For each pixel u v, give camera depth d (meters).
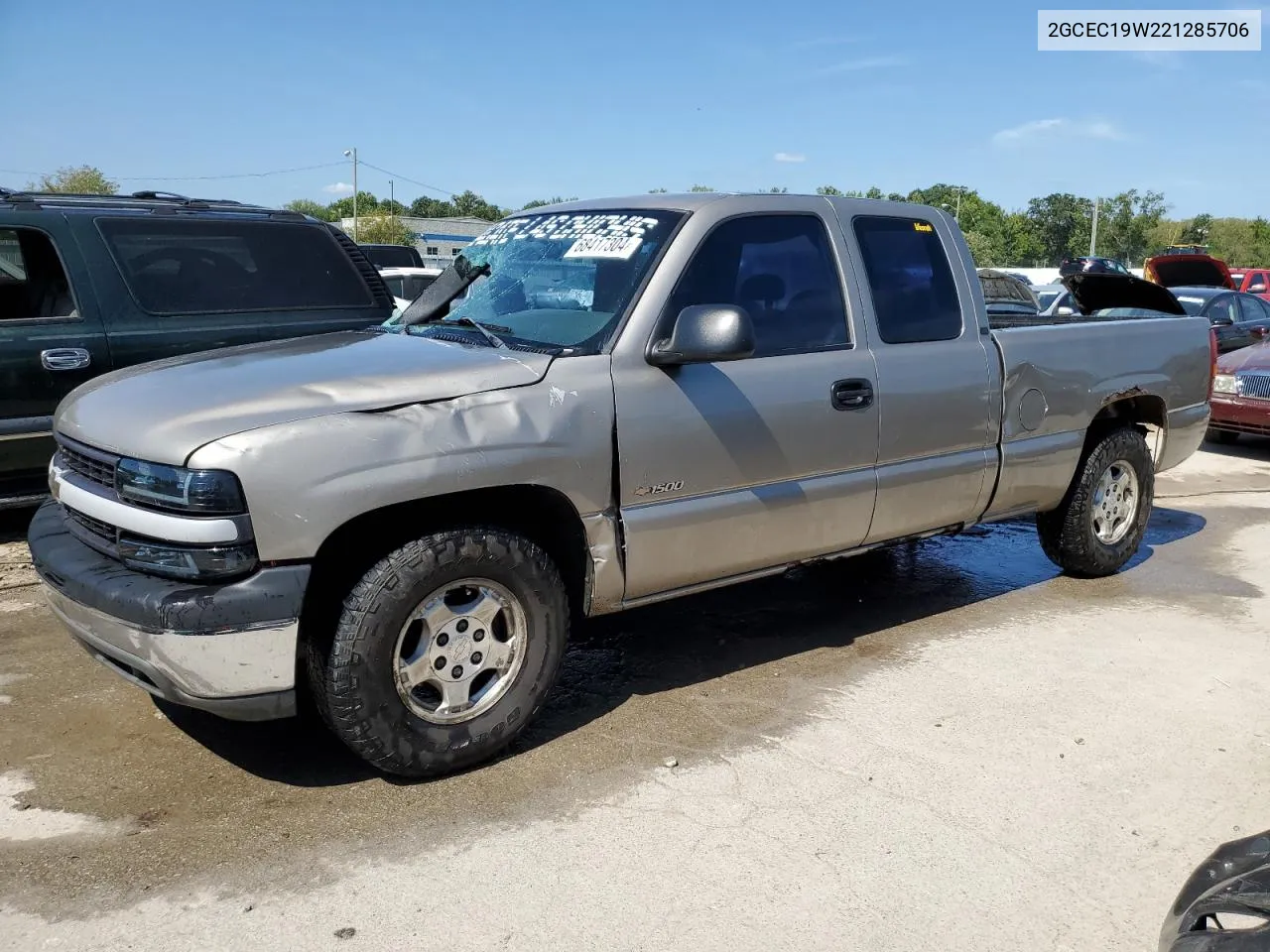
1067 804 3.38
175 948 2.62
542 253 4.21
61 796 3.33
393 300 7.06
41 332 5.61
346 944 2.65
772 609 5.22
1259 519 7.46
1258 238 97.56
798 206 4.25
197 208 6.36
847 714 4.01
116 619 3.06
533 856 3.04
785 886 2.92
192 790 3.37
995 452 4.85
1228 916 2.45
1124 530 5.77
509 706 3.51
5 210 5.68
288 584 3.02
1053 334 5.09
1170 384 5.75
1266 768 3.65
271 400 3.16
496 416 3.33
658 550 3.77
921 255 4.64
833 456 4.21
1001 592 5.57
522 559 3.43
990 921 2.79
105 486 3.28
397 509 3.24
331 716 3.22
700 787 3.44
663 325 3.72
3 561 5.66
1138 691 4.28
